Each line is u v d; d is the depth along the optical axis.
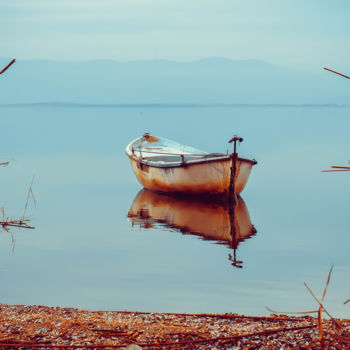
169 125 79.19
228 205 19.08
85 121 96.69
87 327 7.00
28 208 18.94
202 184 19.22
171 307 8.58
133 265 11.52
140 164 21.61
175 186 20.22
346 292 9.38
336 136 55.91
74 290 9.59
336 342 6.34
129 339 6.55
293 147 43.91
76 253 12.63
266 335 6.66
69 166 32.44
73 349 6.19
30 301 8.91
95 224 16.28
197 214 18.11
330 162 34.66
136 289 9.65
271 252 12.89
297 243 13.94
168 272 10.91
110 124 84.25
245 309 8.42
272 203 20.77
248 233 15.27
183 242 13.99
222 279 10.38
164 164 20.09
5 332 6.76
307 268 11.27
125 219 17.23
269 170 31.42
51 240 14.01
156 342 6.46
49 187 24.52
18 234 14.56
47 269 11.18
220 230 15.68
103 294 9.31
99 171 30.61
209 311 8.30
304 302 8.76
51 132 62.81
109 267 11.30
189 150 24.23
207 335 6.70
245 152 40.44
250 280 10.30
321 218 17.69
